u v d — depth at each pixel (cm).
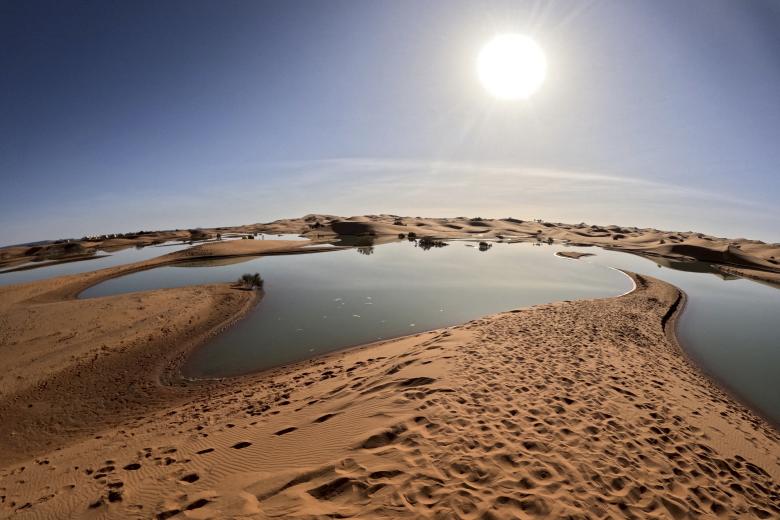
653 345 1178
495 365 839
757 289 2419
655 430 625
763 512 469
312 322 1500
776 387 955
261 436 603
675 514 434
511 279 2441
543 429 582
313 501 411
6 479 581
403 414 599
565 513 400
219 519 395
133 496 469
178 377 1028
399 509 393
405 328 1414
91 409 868
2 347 1177
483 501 410
